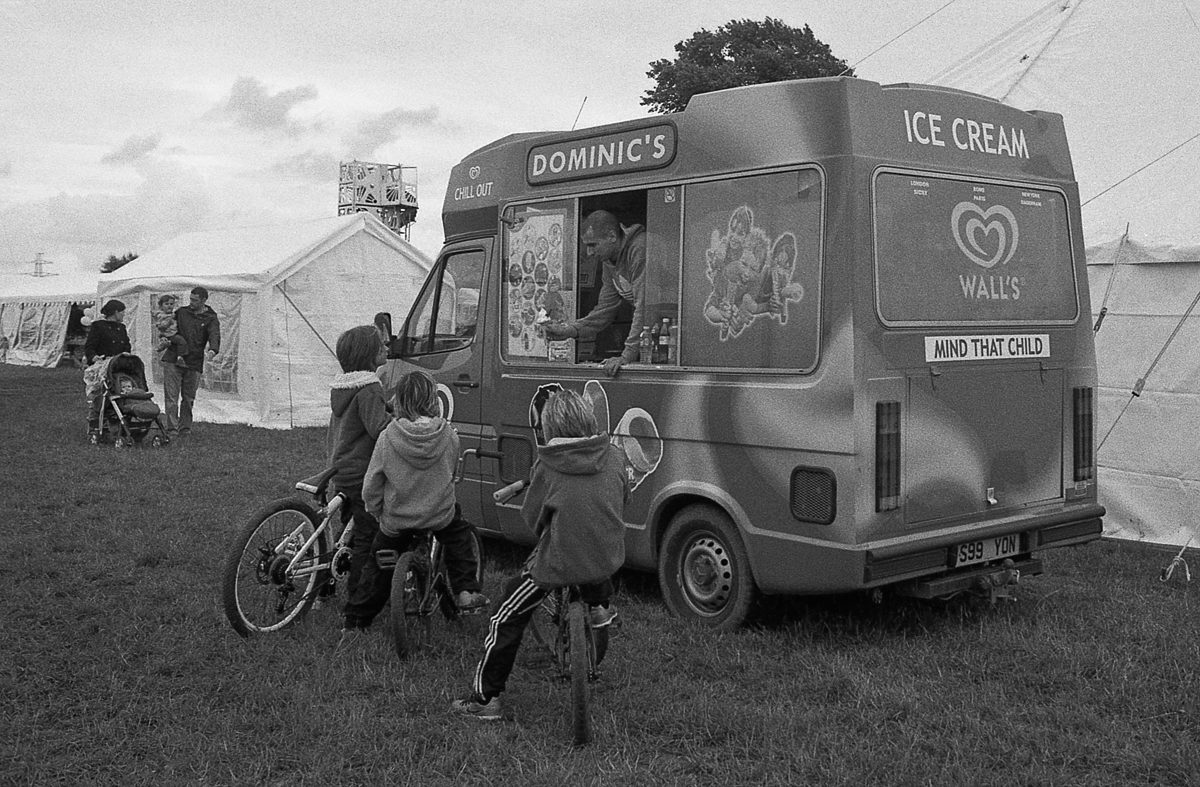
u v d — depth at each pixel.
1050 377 6.21
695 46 34.72
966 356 5.74
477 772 4.20
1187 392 8.03
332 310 16.59
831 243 5.35
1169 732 4.47
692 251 6.01
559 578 4.48
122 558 7.55
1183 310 8.05
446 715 4.73
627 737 4.47
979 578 5.79
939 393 5.61
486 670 4.65
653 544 6.21
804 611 6.18
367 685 5.07
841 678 5.06
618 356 6.44
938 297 5.66
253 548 5.81
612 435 6.41
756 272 5.67
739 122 5.79
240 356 16.28
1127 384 8.36
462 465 7.48
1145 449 8.27
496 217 7.31
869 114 5.45
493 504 7.26
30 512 9.20
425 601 5.50
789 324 5.51
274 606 5.89
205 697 4.95
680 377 6.00
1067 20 10.68
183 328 14.42
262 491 10.20
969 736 4.41
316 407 16.42
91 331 14.05
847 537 5.25
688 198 6.04
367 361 5.96
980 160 5.98
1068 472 6.31
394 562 5.50
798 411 5.43
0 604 6.39
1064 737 4.38
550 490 4.51
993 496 5.88
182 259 18.28
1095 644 5.52
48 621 6.12
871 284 5.35
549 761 4.26
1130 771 4.14
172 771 4.17
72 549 7.83
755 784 4.09
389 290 17.23
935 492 5.59
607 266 6.51
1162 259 8.08
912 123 5.65
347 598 5.96
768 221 5.63
